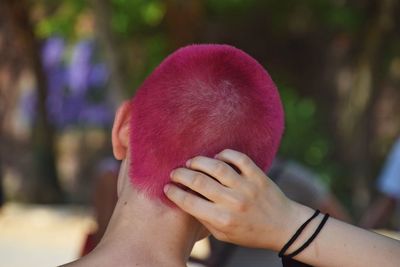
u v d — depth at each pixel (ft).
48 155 45.14
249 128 5.35
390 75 43.37
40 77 44.39
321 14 43.88
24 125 52.44
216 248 10.55
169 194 5.21
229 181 5.13
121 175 5.66
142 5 35.81
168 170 5.25
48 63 50.03
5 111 52.37
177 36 34.76
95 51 49.19
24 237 32.09
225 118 5.27
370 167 42.06
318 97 46.26
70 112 51.44
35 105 47.70
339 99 45.73
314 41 46.26
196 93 5.28
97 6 29.35
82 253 11.26
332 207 11.56
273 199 5.30
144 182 5.31
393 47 42.60
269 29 45.73
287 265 5.51
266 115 5.44
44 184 45.14
